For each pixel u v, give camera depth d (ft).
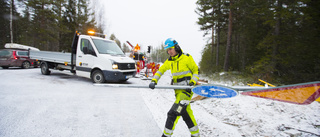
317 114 12.59
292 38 23.16
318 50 19.98
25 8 85.30
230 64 54.60
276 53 26.18
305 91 5.64
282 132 10.03
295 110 13.58
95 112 12.82
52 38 88.07
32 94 17.12
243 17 41.22
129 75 26.00
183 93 7.80
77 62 26.94
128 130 9.97
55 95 17.26
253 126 11.07
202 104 17.07
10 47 48.60
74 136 8.93
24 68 46.93
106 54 25.31
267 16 26.66
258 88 6.81
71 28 98.63
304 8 21.08
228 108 15.12
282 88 6.04
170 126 7.68
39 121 10.57
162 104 16.19
